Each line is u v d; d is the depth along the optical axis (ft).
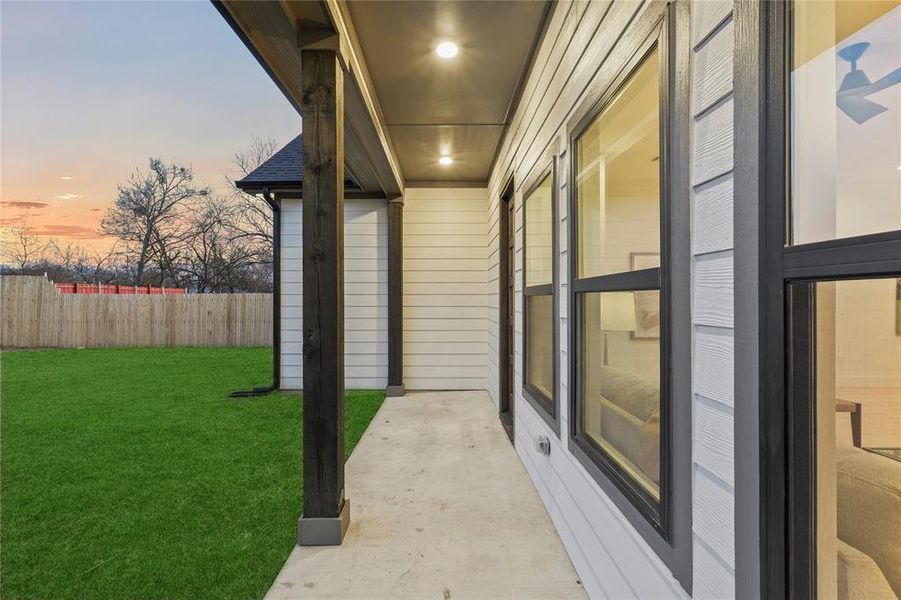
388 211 19.84
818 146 2.47
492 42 9.21
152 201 46.37
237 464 10.68
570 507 6.85
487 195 20.45
